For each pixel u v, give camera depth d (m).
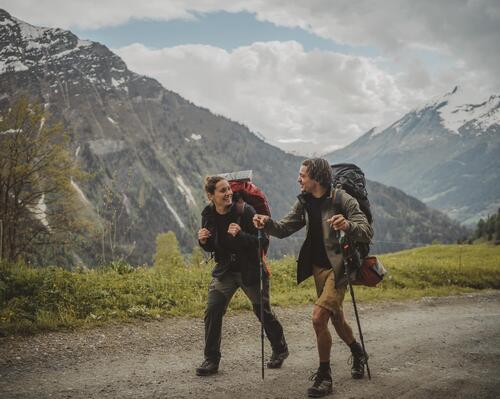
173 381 6.08
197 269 13.35
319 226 5.97
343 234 5.69
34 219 31.84
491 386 6.07
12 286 9.12
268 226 6.16
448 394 5.77
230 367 6.72
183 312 9.59
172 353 7.28
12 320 7.97
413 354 7.61
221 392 5.73
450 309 12.52
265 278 6.54
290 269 14.72
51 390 5.63
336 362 7.12
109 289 9.94
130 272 11.87
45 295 9.00
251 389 5.86
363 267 5.88
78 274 10.73
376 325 9.91
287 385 6.02
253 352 7.50
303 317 10.13
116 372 6.34
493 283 18.42
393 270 17.73
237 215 6.40
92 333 7.96
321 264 6.07
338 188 5.98
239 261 6.43
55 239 30.89
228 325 9.02
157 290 10.46
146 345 7.58
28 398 5.36
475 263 24.06
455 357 7.48
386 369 6.77
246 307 10.24
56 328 7.98
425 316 11.20
